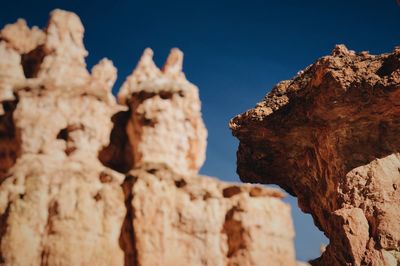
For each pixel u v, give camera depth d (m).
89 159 7.89
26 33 9.67
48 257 6.79
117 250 7.19
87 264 6.88
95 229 7.11
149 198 7.24
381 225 11.23
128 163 8.58
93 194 7.37
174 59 9.71
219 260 7.14
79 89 8.29
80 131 7.98
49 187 7.24
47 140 7.76
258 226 7.27
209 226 7.27
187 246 7.16
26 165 7.42
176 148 7.96
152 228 7.14
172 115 8.09
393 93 11.62
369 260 10.92
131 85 9.14
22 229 6.88
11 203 7.01
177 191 7.48
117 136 8.69
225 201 7.54
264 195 7.60
